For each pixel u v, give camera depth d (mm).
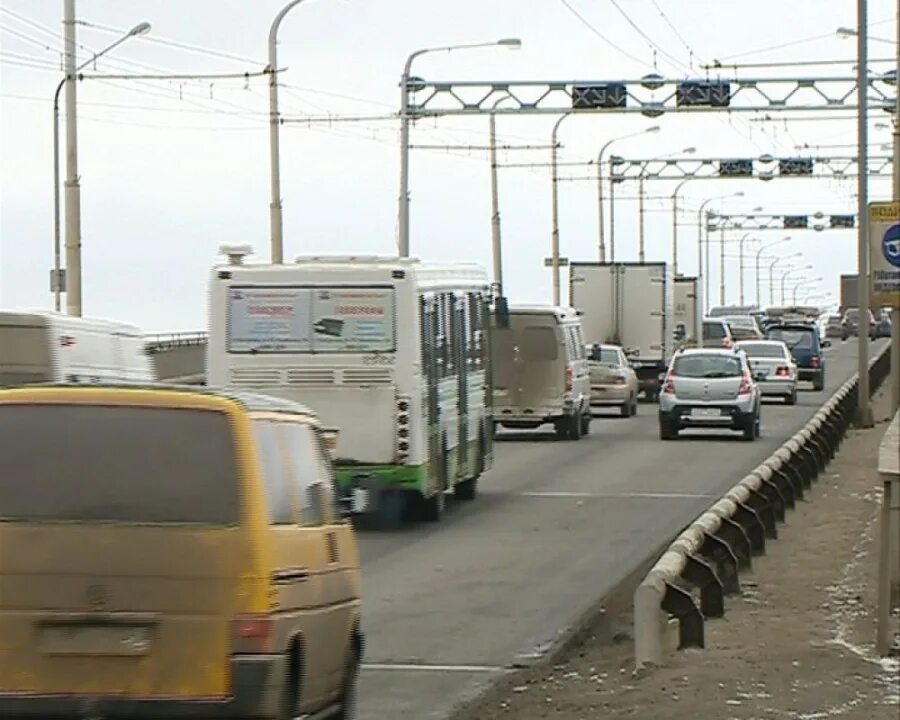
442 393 61375
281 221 119250
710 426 100562
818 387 168500
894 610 35875
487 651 35594
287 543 23625
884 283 78125
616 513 63469
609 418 126625
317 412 57844
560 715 27656
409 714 29078
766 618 35812
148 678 22531
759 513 49250
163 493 22953
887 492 30156
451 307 63625
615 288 143125
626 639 36781
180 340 154250
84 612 22656
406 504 60688
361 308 57812
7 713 22578
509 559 50812
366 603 42406
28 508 22969
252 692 22469
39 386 23656
